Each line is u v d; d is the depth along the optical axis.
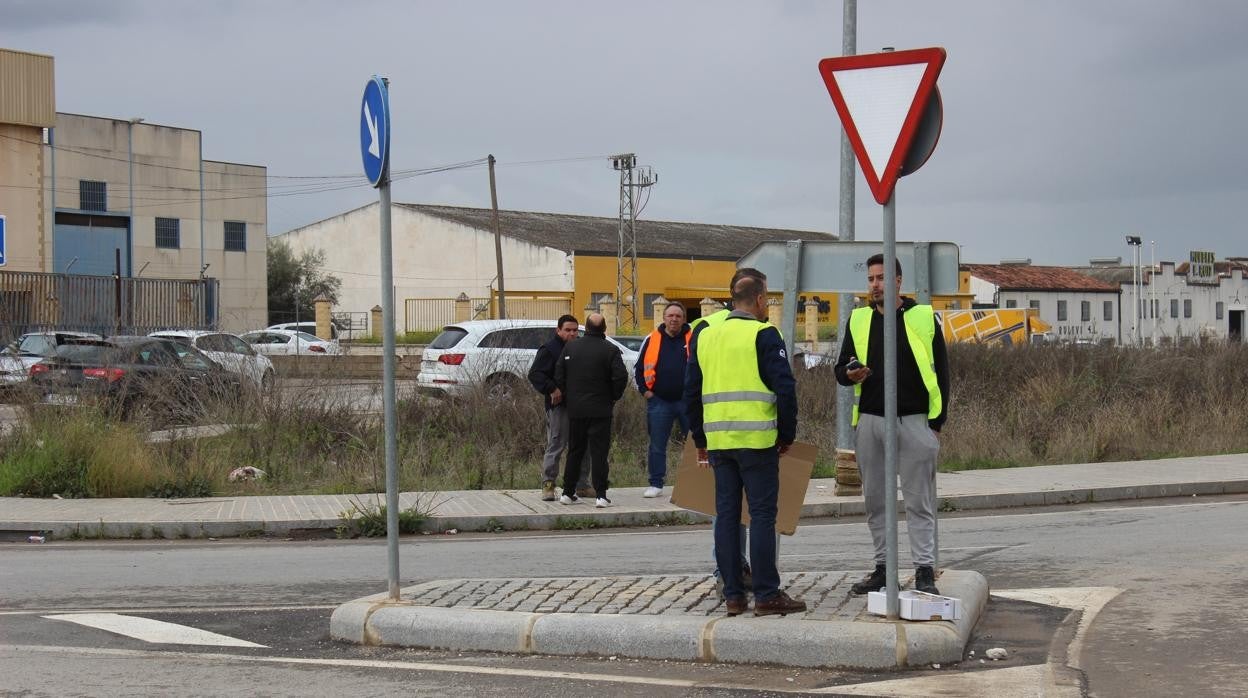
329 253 72.62
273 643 7.33
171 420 16.33
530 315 56.50
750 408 6.89
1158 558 9.86
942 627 6.53
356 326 59.97
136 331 19.00
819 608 7.05
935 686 6.05
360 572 9.90
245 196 59.66
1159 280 79.06
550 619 6.98
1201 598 8.17
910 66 6.12
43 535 12.20
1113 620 7.53
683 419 13.74
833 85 6.27
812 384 20.73
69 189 52.56
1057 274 77.81
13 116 45.38
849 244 10.20
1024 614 7.71
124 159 54.78
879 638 6.40
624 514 12.84
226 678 6.44
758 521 6.91
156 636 7.52
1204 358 23.48
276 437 16.39
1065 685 6.07
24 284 28.09
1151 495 14.71
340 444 16.72
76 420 14.91
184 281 30.95
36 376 15.67
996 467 17.09
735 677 6.31
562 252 61.50
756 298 7.16
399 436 16.78
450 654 6.99
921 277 10.64
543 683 6.25
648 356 13.69
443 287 66.88
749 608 7.16
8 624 7.90
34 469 14.22
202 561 10.60
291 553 11.10
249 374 17.28
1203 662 6.52
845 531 12.14
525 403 17.50
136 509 13.09
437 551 11.11
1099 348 24.19
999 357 23.56
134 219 55.19
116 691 6.18
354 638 7.30
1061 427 19.45
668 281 64.62
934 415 7.18
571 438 13.27
